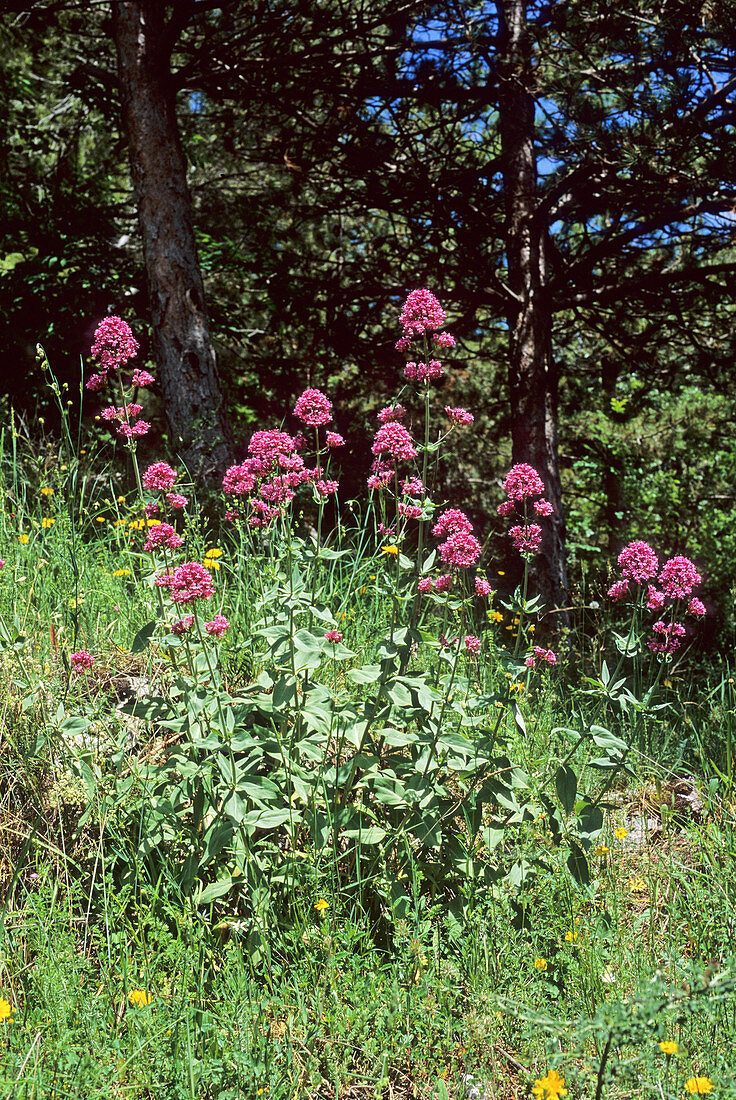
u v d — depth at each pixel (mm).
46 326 9359
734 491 11875
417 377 3232
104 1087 2066
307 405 3330
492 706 3477
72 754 2959
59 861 2852
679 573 3473
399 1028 2438
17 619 3400
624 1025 1883
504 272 10078
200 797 2865
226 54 8328
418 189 8922
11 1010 2316
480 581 3195
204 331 8070
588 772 3758
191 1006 2342
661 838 3486
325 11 8195
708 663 6332
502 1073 2361
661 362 10609
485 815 3221
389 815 3025
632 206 8445
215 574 4293
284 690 2885
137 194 8109
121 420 3396
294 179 9508
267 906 2648
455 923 2719
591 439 12875
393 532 3361
